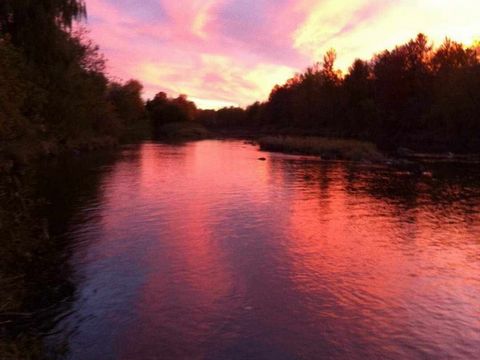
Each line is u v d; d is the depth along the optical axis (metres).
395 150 61.91
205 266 12.27
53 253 12.95
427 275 11.89
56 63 40.03
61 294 10.18
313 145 57.03
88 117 54.34
